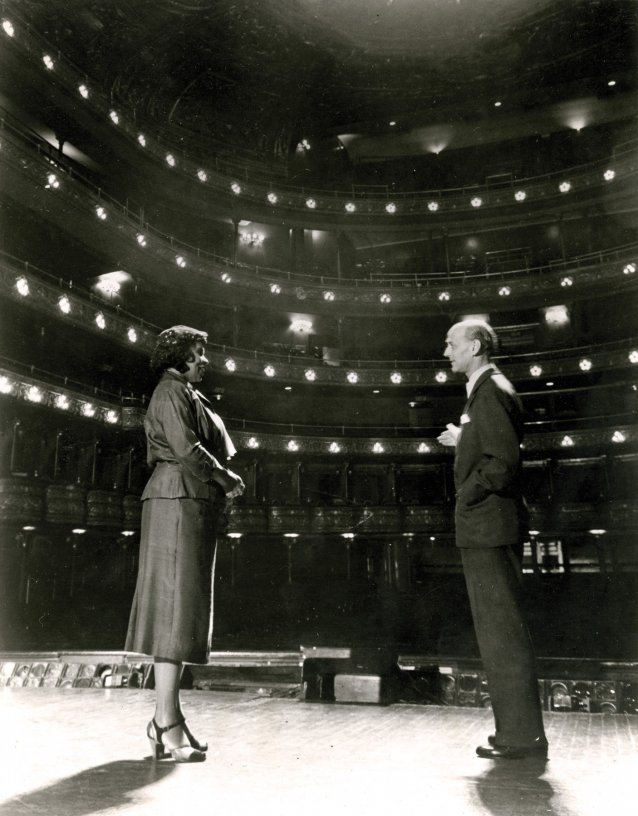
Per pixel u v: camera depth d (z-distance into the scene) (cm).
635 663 531
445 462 3572
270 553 3438
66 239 2892
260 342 3797
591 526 3125
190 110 3688
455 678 447
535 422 3472
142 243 3058
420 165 4134
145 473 3095
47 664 543
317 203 3800
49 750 276
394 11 3359
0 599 2577
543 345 3725
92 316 2722
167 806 194
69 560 2872
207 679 823
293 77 3694
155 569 286
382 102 3928
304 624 3170
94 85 2905
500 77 3762
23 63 2506
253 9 3195
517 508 313
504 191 3762
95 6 2736
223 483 301
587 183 3600
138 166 3203
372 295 3719
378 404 3816
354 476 3581
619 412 3475
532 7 3334
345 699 415
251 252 3941
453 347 344
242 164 3956
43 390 2447
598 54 3572
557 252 3875
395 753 271
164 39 3125
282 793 209
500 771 242
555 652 2780
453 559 3416
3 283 2358
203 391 3453
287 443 3366
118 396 3047
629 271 3419
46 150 2856
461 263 4009
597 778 232
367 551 3481
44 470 2642
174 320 3603
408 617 3197
